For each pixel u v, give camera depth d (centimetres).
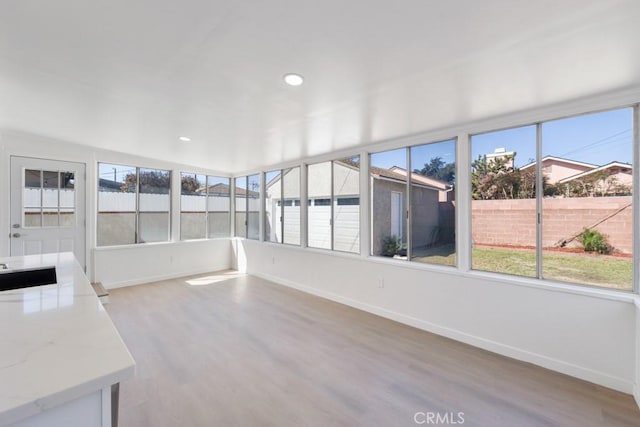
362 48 163
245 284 518
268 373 238
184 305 404
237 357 263
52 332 92
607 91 211
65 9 138
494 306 273
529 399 204
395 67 183
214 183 628
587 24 135
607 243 230
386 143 364
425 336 307
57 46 170
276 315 367
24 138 391
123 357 78
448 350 276
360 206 395
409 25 142
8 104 263
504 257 281
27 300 123
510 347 263
